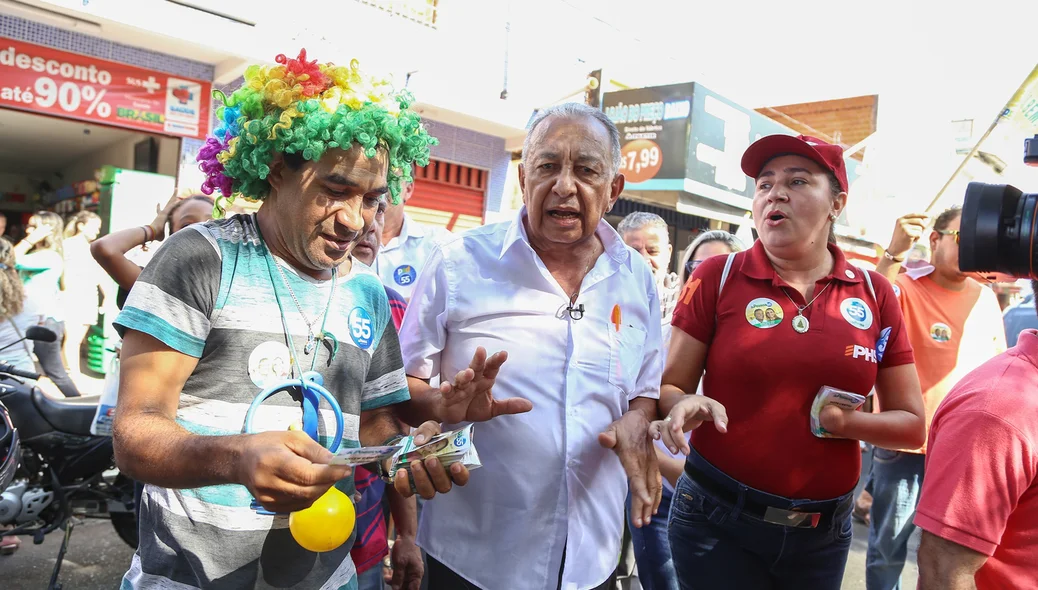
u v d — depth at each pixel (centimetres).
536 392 203
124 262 342
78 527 473
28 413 390
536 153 201
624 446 193
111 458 406
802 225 230
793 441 227
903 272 416
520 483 200
